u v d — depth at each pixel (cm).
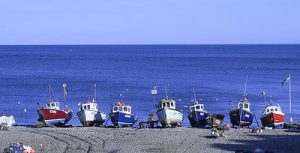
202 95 11694
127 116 7219
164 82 14788
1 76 16400
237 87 13475
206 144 5831
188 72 18788
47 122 7244
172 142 5950
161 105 7394
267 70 19875
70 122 8419
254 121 8438
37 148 5675
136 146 5722
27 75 16875
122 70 19575
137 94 11856
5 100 10838
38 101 10712
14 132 6694
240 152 5166
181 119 7338
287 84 14288
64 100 10394
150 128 7056
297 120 8731
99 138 6241
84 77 16250
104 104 10312
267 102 10681
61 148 5669
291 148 5625
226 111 9488
